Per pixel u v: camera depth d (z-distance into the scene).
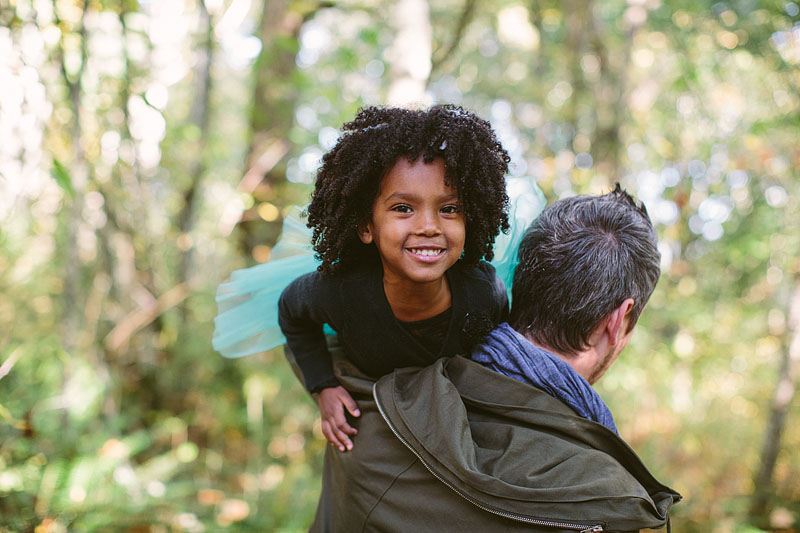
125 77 2.95
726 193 5.05
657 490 1.12
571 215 1.21
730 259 5.30
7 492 2.52
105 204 3.48
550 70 7.28
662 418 4.43
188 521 3.01
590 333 1.17
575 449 1.06
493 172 1.10
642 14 5.38
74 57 2.75
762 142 4.57
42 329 3.54
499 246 1.41
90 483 2.69
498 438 1.10
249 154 4.16
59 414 2.99
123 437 3.52
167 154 3.68
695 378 5.05
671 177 5.13
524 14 7.12
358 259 1.24
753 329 5.48
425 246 1.05
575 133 6.41
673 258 5.00
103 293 3.71
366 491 1.17
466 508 1.07
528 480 1.03
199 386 4.16
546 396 1.11
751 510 3.69
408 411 1.13
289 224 1.64
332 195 1.12
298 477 3.60
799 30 3.65
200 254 4.81
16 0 2.34
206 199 4.62
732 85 4.82
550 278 1.17
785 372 3.72
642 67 6.21
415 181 1.04
